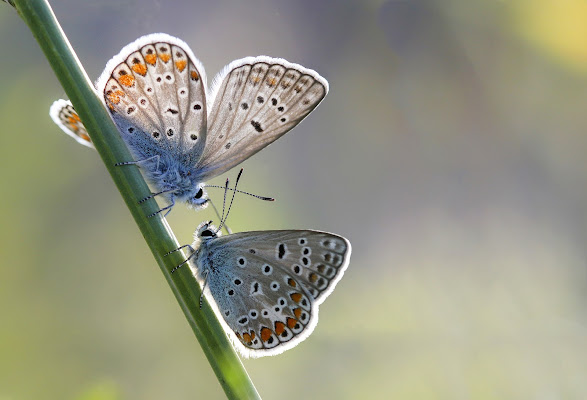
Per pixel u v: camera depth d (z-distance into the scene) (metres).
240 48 0.49
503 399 0.44
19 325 0.44
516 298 0.45
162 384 0.44
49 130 0.45
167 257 0.37
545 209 0.46
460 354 0.44
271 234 0.40
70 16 0.46
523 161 0.47
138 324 0.44
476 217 0.47
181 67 0.39
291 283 0.40
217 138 0.40
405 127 0.47
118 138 0.37
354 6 0.48
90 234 0.45
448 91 0.47
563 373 0.44
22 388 0.43
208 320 0.37
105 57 0.47
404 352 0.45
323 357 0.45
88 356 0.44
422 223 0.47
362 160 0.48
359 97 0.48
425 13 0.47
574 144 0.46
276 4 0.48
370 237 0.47
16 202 0.44
